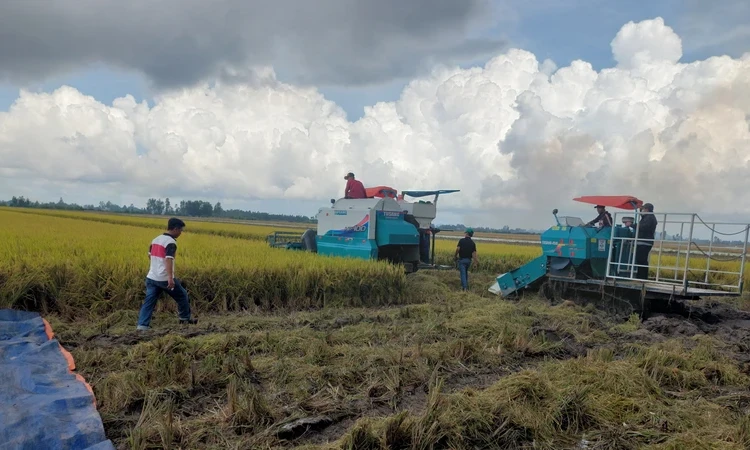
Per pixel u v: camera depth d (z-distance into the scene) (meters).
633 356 6.63
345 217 13.57
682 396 5.41
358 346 6.91
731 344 7.76
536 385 5.01
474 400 4.67
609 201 11.22
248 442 3.99
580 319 9.37
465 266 13.35
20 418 3.87
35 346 6.00
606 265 11.34
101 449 3.59
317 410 4.64
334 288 10.58
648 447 4.11
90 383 5.03
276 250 13.47
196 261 10.08
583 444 4.25
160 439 3.92
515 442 4.20
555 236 11.59
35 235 16.16
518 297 12.20
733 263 17.34
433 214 15.18
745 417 4.57
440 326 7.95
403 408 4.87
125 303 8.66
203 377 5.14
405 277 11.56
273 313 9.54
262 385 5.27
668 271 15.77
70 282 8.59
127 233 20.59
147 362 5.47
